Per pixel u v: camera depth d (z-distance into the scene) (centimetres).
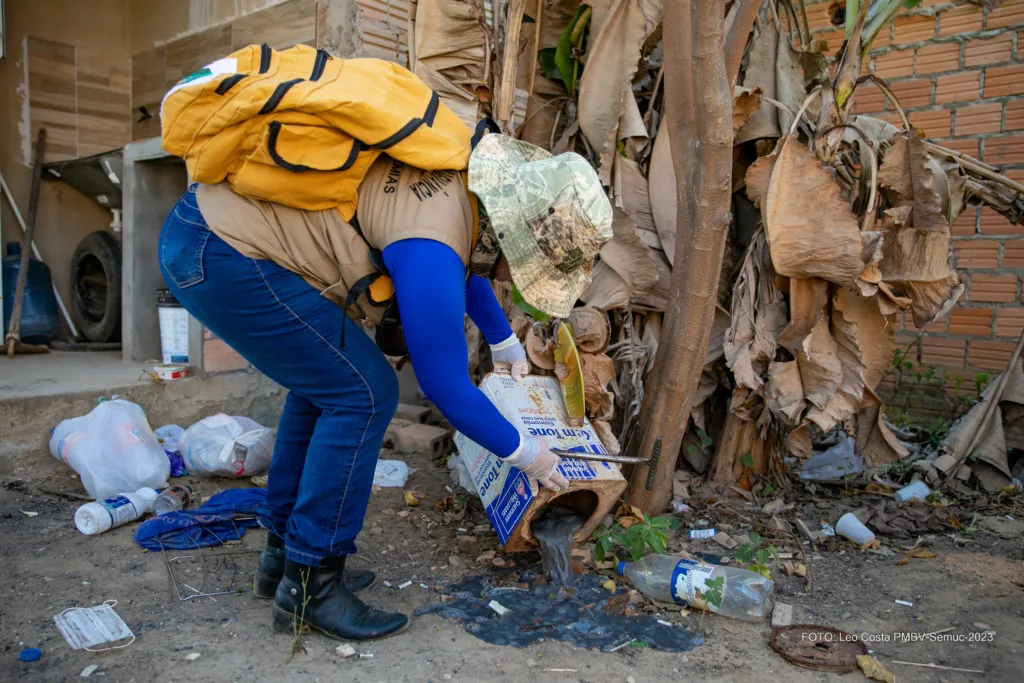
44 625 212
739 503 331
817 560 280
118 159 468
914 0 307
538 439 211
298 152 172
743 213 362
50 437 336
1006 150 466
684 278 272
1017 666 209
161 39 517
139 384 371
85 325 510
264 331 193
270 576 229
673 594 242
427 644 210
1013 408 360
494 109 337
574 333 294
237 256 187
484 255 198
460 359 180
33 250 516
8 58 503
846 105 322
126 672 190
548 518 258
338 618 209
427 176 185
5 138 509
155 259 455
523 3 327
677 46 256
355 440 200
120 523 283
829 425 313
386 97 182
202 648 203
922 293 324
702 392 342
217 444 336
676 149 267
